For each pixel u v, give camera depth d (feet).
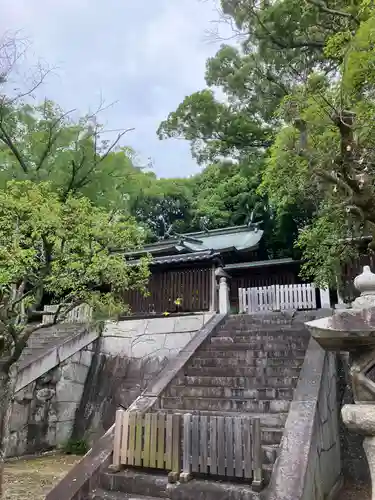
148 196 95.96
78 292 24.57
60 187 48.29
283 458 16.55
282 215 75.82
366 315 12.66
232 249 65.82
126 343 40.81
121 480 18.52
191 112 71.46
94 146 52.85
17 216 21.47
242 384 26.07
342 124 19.01
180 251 60.90
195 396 25.75
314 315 35.94
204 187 111.65
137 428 19.33
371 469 12.12
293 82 52.16
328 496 19.20
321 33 48.26
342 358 28.81
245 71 62.18
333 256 32.30
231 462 16.90
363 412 12.21
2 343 21.86
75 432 37.52
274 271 62.59
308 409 19.31
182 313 42.06
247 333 33.63
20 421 33.09
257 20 53.52
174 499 17.19
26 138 51.90
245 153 74.69
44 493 22.70
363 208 19.06
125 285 26.58
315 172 20.71
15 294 22.81
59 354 37.60
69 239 22.79
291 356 28.55
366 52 23.08
